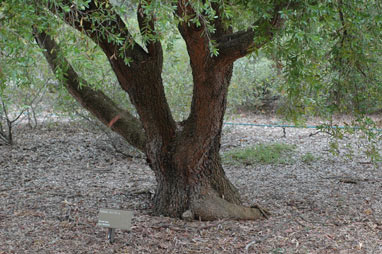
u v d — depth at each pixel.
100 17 2.74
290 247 3.81
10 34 2.34
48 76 7.41
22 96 8.45
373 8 3.31
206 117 4.21
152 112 4.39
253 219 4.52
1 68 2.24
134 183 6.25
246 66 10.88
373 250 3.74
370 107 4.16
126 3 2.97
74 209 4.85
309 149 8.56
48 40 4.22
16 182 6.18
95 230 4.17
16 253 3.62
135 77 4.22
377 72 3.97
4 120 9.06
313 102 3.96
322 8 2.64
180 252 3.71
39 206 4.96
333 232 4.16
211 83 3.96
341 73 3.94
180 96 8.49
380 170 6.89
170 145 4.54
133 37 2.97
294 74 3.29
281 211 4.86
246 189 5.95
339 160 7.64
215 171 4.66
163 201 4.65
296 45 2.96
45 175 6.63
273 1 2.97
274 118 12.36
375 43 3.59
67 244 3.82
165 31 2.76
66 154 7.92
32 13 2.39
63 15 2.64
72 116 8.31
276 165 7.45
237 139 9.62
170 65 8.46
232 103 10.40
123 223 3.70
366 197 5.40
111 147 8.40
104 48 3.96
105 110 4.79
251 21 3.90
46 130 9.70
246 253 3.70
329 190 5.80
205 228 4.23
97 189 5.86
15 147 8.23
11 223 4.33
